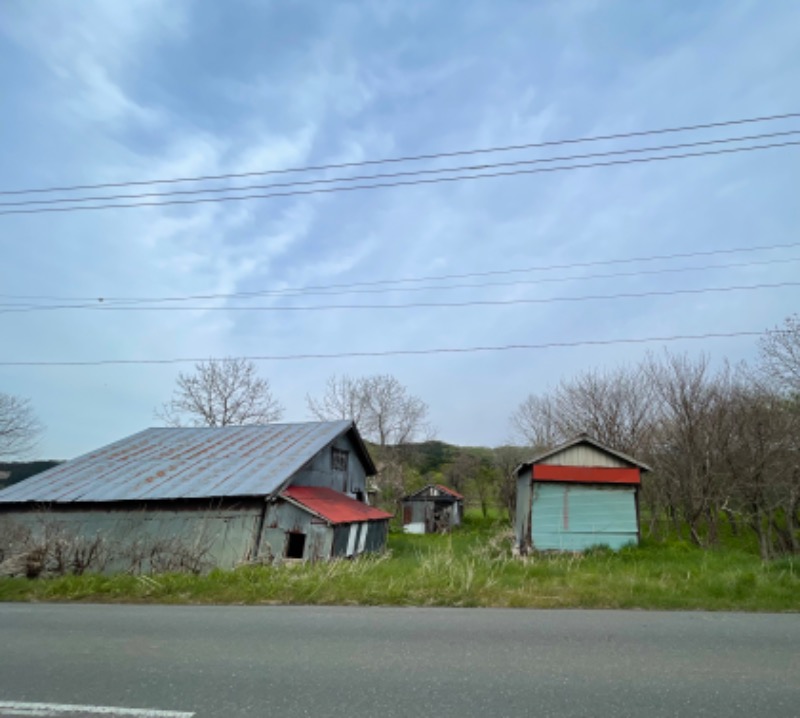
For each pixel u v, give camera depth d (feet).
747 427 67.92
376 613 23.25
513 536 74.84
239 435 74.69
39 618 23.34
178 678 14.88
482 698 13.03
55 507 58.13
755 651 16.88
